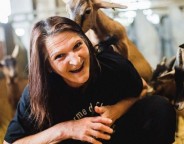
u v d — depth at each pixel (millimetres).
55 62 1211
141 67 1967
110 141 1436
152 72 2025
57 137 1301
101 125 1264
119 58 1384
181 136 1802
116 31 1855
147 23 3424
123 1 2533
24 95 1387
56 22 1207
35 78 1261
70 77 1232
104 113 1348
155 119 1440
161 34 3512
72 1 1617
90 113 1369
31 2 3797
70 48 1192
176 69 1541
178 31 3439
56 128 1318
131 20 3264
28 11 3475
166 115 1432
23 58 3512
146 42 3539
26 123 1374
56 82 1298
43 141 1319
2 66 2801
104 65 1353
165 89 1795
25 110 1365
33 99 1295
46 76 1260
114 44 1821
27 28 3459
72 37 1199
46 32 1202
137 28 3471
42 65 1241
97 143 1276
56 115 1349
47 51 1211
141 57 1999
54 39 1188
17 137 1371
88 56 1239
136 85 1396
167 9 3316
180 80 1524
